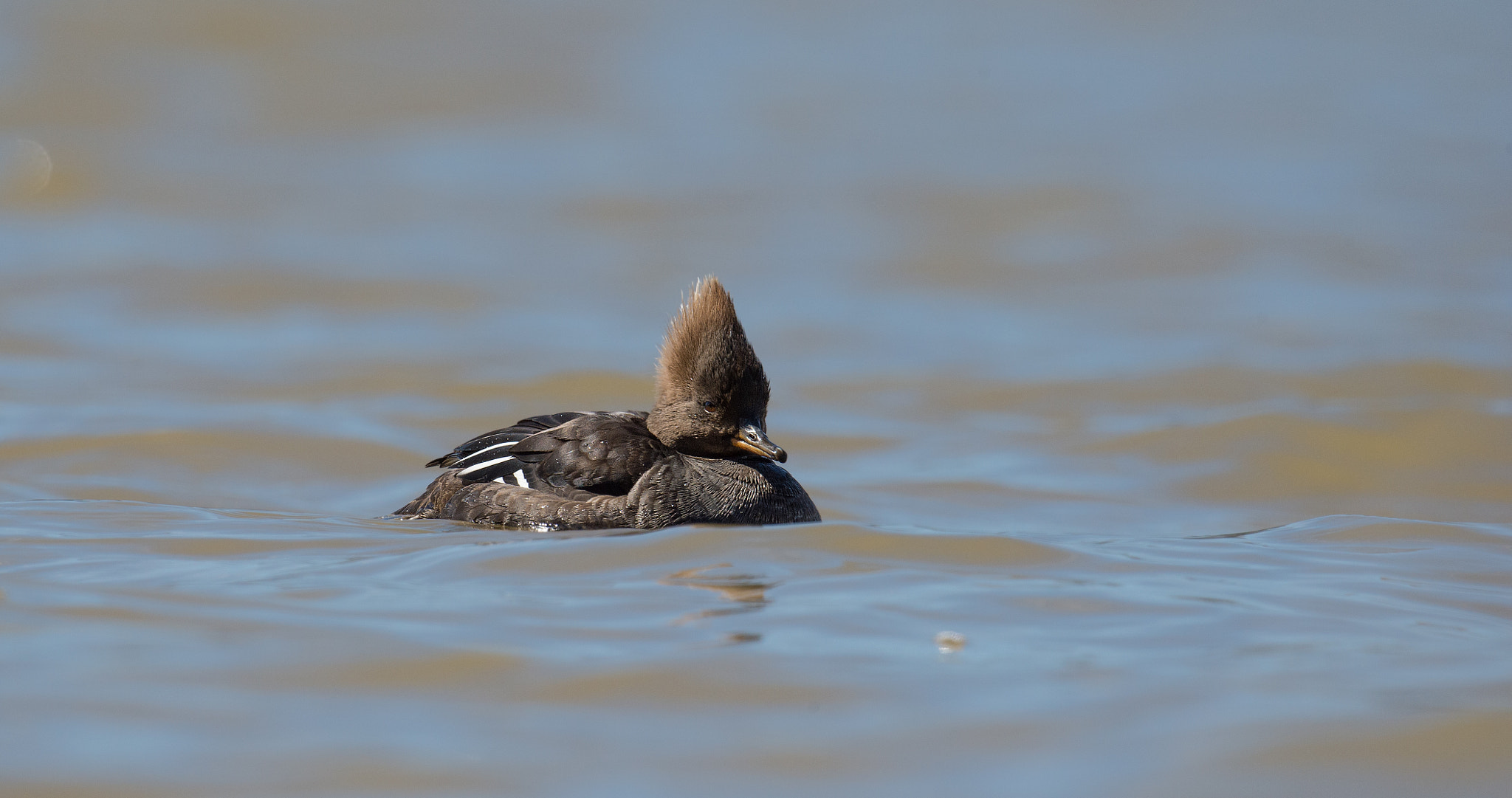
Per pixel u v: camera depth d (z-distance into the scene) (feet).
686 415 41.50
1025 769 23.94
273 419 57.21
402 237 97.81
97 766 23.43
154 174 113.39
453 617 30.27
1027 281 89.15
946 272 91.61
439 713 25.66
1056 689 26.96
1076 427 59.06
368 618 30.17
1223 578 35.04
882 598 32.12
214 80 139.23
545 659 27.94
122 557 35.55
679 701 26.30
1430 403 59.47
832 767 23.99
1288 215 105.81
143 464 50.70
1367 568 36.40
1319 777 23.79
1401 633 30.50
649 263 92.73
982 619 30.86
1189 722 25.63
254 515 41.63
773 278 89.76
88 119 126.93
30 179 110.22
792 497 41.93
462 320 77.71
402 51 150.00
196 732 24.72
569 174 118.42
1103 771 23.93
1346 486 51.08
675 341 41.98
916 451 56.39
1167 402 63.00
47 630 29.25
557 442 41.29
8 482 47.47
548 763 23.94
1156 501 49.57
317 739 24.57
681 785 23.32
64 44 142.31
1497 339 71.46
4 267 86.07
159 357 68.23
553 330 76.07
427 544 37.09
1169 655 28.91
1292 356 69.21
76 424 54.95
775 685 26.96
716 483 40.60
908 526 39.42
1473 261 91.45
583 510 39.50
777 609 31.12
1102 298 84.53
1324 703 26.45
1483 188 114.21
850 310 82.17
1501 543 39.42
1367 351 69.26
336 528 39.47
